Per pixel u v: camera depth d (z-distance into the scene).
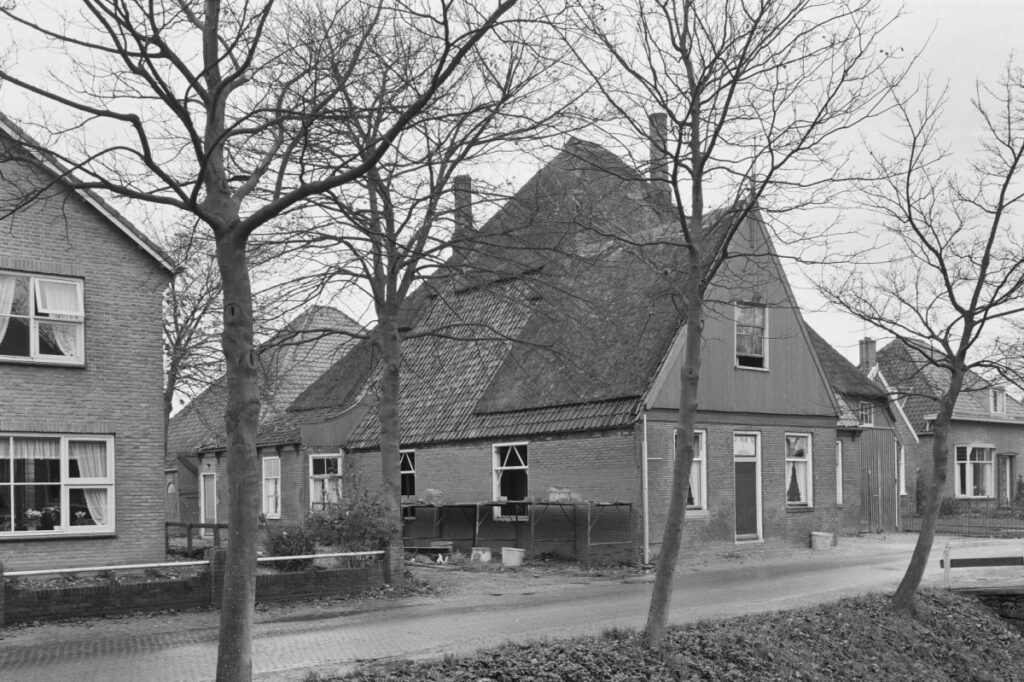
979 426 47.72
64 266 21.23
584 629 14.72
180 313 28.72
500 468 27.88
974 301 16.52
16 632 14.90
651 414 24.47
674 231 17.91
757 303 16.31
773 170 12.48
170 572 21.34
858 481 33.09
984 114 20.69
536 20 9.73
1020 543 30.48
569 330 19.95
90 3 8.66
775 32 12.21
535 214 15.57
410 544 29.83
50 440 20.84
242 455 8.84
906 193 16.45
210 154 8.82
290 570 19.22
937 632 17.23
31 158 9.43
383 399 20.25
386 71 13.83
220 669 8.59
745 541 26.94
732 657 13.69
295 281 17.05
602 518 25.00
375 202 16.73
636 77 12.55
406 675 11.48
